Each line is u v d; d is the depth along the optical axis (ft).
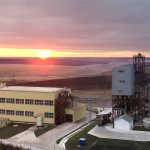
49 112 314.55
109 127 281.95
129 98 302.04
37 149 231.71
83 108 343.46
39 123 303.48
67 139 256.52
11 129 295.89
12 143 247.50
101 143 241.35
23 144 244.83
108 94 595.47
